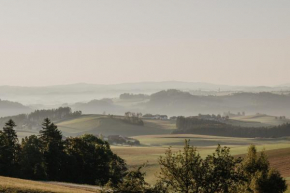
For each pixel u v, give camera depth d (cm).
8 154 9975
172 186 3647
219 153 3719
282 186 5425
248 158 5722
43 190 5178
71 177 10519
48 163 10369
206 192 3559
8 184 5316
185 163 3606
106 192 3916
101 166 10762
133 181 3791
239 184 3691
